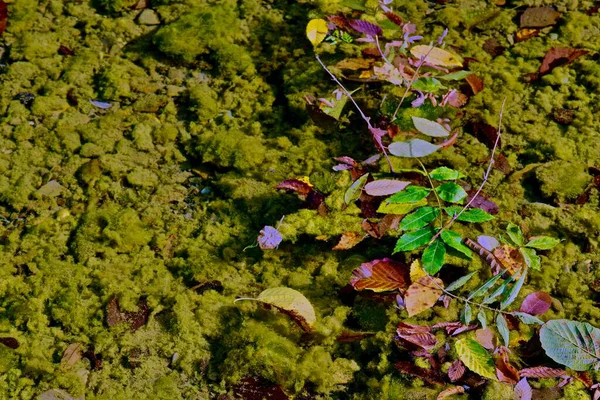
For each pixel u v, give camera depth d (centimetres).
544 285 170
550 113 187
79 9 203
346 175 179
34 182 180
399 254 172
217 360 165
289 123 188
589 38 196
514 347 165
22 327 167
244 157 182
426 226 173
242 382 163
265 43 198
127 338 166
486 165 182
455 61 186
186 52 195
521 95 189
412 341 162
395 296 167
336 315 167
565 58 191
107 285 170
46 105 189
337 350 166
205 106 189
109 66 194
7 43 197
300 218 175
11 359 164
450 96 182
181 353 165
